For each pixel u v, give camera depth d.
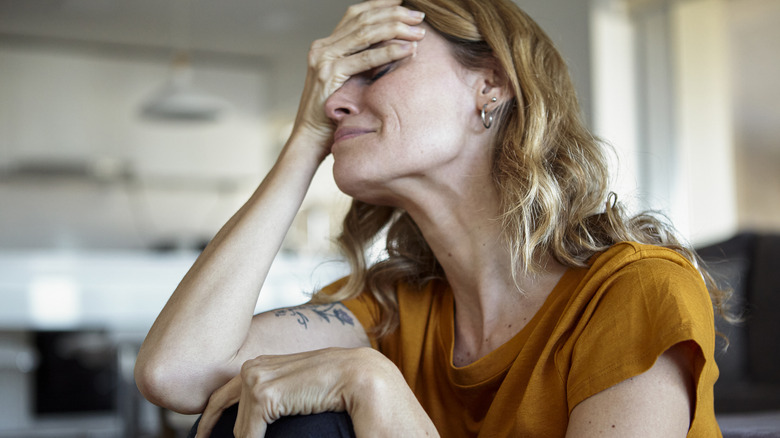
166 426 2.33
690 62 4.56
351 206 1.22
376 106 1.01
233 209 7.16
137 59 6.69
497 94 1.02
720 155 4.55
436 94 1.00
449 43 1.03
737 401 1.76
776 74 4.55
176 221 7.00
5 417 5.04
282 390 0.78
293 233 6.14
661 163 4.59
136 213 6.89
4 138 6.36
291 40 6.75
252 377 0.81
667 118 4.60
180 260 4.66
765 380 1.88
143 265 4.59
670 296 0.78
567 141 1.02
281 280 4.41
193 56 6.86
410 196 1.03
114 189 6.84
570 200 0.99
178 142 6.85
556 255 0.95
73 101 6.53
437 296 1.13
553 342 0.87
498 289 1.00
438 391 1.06
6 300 4.35
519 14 1.07
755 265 1.99
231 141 6.98
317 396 0.77
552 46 1.10
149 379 0.96
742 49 4.57
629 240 0.95
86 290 4.46
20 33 6.34
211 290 1.00
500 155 1.01
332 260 1.32
